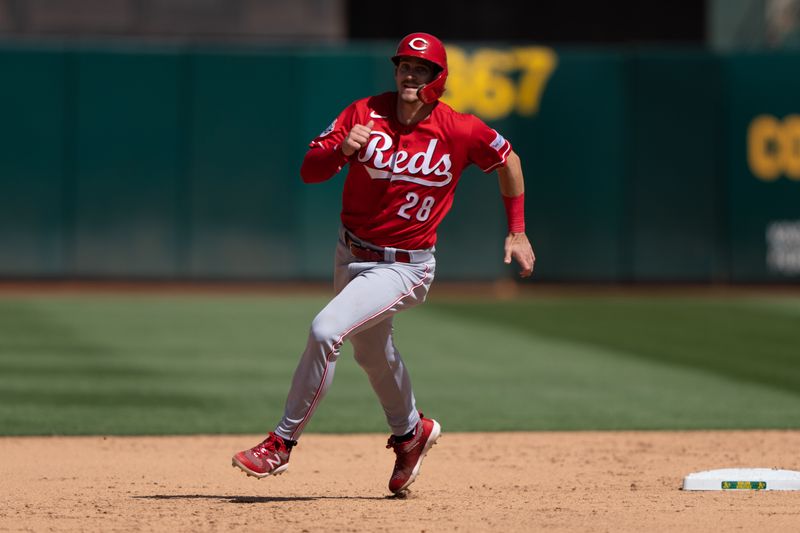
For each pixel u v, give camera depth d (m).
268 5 74.88
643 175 68.94
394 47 67.62
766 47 78.69
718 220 69.19
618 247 69.12
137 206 67.44
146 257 67.62
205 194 67.62
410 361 44.75
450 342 49.97
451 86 68.06
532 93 68.56
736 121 68.81
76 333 51.19
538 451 28.55
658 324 56.28
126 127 67.06
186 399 36.16
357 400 36.59
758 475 23.16
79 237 67.19
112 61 66.75
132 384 38.78
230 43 74.69
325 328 19.70
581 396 37.44
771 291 69.19
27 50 66.31
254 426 31.94
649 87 68.75
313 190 68.06
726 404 36.06
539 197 69.00
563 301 65.44
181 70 67.12
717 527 18.81
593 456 27.84
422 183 20.03
